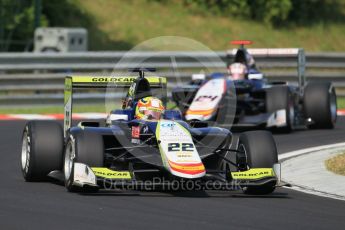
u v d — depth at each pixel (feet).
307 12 420.77
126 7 400.88
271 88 196.13
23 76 246.27
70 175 112.88
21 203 106.42
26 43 340.59
